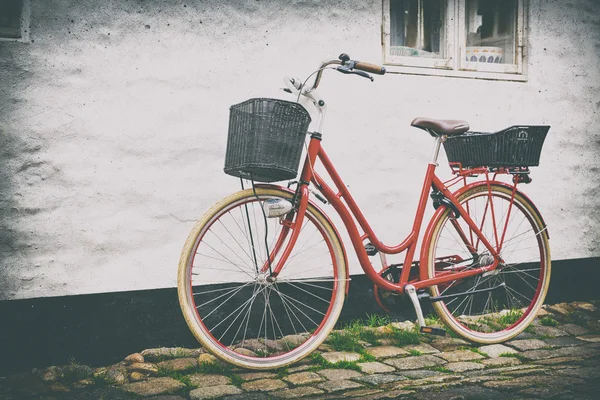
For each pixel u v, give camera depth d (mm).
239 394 3055
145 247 3676
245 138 2932
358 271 4215
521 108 4633
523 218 4645
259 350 3670
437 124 3674
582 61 4812
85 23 3516
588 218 4844
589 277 4863
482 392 2979
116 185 3604
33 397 3092
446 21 4477
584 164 4824
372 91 4207
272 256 3367
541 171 4684
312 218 3469
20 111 3393
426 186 3746
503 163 3680
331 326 3510
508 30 4684
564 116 4758
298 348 3455
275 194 3334
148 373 3377
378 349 3748
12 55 3369
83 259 3539
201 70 3785
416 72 4336
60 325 3490
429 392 3006
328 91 4094
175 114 3730
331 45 4117
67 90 3484
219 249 3865
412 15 4445
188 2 3748
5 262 3383
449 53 4465
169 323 3734
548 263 4066
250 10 3898
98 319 3570
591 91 4844
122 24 3598
